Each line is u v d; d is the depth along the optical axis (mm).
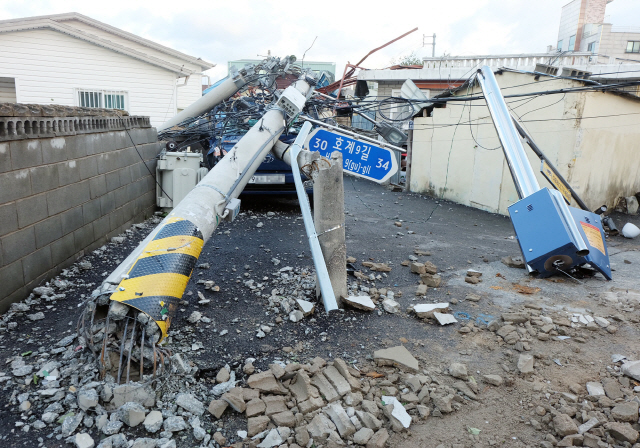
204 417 2975
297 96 6895
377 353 3836
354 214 10977
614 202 11961
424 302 5215
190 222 3717
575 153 9859
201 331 4215
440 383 3492
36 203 4828
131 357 3053
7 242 4316
